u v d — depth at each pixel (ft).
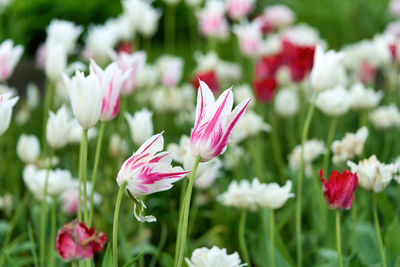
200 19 19.53
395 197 13.24
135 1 17.03
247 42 17.61
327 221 11.07
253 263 12.04
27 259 10.86
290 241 12.64
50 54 10.92
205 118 5.60
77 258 5.26
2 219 14.44
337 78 8.93
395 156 15.61
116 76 6.80
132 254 10.93
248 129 12.85
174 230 13.91
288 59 14.66
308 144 11.94
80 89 6.29
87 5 35.73
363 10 32.22
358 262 8.89
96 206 12.16
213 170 10.88
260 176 12.77
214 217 12.76
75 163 15.64
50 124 8.78
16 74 27.50
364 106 13.92
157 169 5.62
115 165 14.19
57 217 12.11
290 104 16.26
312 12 37.45
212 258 6.21
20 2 31.68
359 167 7.56
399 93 18.93
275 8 22.76
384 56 16.71
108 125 17.06
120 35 18.10
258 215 12.67
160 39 38.68
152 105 18.98
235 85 20.06
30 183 9.68
